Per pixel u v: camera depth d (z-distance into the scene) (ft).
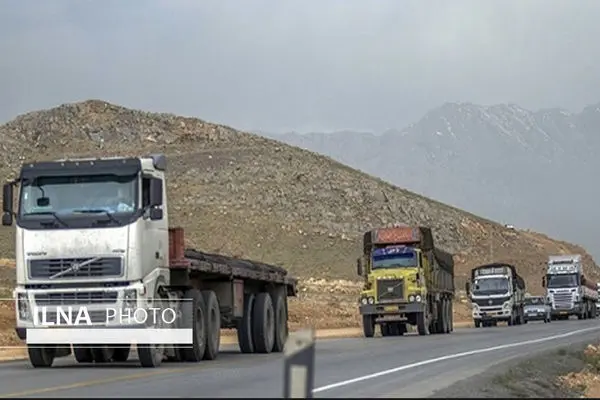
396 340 279.90
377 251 342.85
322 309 483.51
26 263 161.27
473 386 133.28
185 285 173.78
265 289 224.74
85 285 160.04
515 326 439.63
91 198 161.89
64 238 160.56
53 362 184.44
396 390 125.80
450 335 323.37
